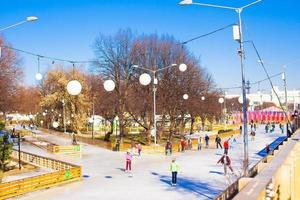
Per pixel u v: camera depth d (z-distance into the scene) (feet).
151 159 129.39
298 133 82.89
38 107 324.60
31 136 232.73
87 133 278.26
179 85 185.16
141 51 181.68
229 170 102.12
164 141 205.36
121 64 182.70
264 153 145.48
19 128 304.50
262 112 321.52
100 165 115.14
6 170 108.58
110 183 85.61
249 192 21.50
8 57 193.47
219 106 276.00
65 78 270.67
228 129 286.25
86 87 265.54
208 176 93.40
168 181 87.40
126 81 182.19
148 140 180.86
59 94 268.21
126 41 183.52
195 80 197.57
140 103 179.93
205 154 145.28
